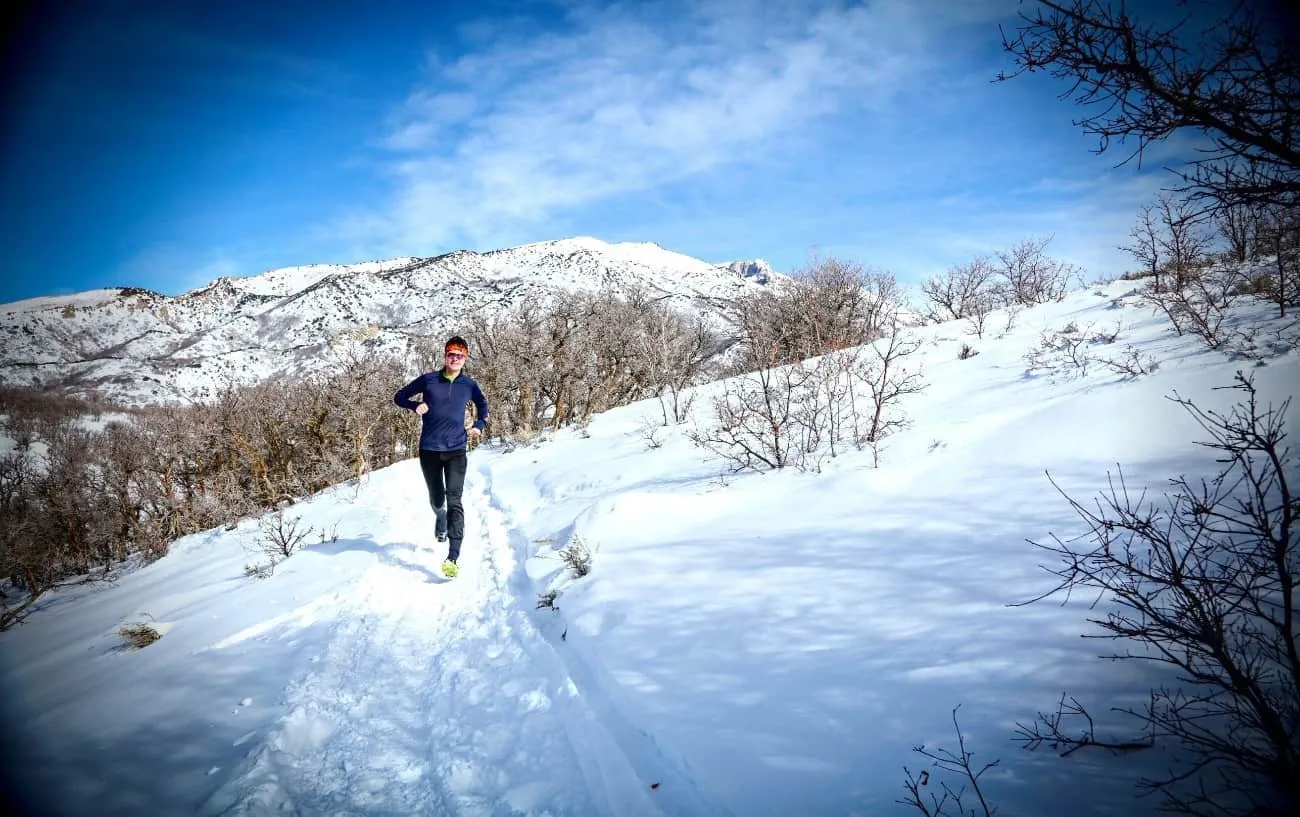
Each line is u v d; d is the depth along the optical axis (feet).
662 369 40.65
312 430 42.57
